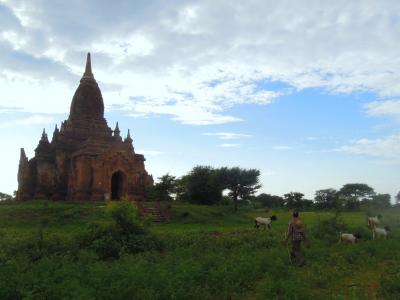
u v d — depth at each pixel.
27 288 10.80
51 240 19.06
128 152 58.78
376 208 63.19
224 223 43.41
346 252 19.47
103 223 20.83
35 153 64.12
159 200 61.09
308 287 12.70
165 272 12.35
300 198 92.56
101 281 11.43
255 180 61.31
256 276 14.09
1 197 93.62
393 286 12.41
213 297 11.78
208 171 62.84
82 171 56.22
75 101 66.38
